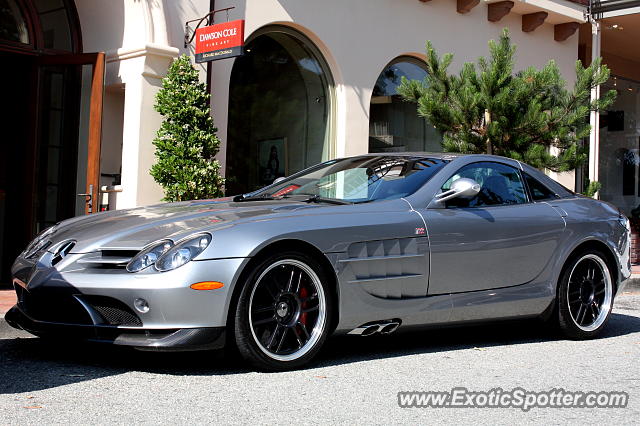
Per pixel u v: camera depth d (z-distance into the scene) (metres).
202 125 8.09
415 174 4.78
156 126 8.28
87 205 8.05
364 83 10.80
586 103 9.18
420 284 4.41
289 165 10.22
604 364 4.35
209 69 8.88
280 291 3.92
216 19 9.09
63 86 8.36
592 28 13.76
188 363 4.05
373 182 4.77
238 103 9.62
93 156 8.05
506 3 12.20
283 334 3.92
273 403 3.25
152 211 4.49
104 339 3.74
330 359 4.30
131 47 8.18
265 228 3.87
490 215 4.79
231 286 3.71
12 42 8.17
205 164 7.91
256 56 9.84
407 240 4.36
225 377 3.73
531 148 8.76
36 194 8.34
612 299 5.46
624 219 5.66
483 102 8.82
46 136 8.38
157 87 8.28
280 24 9.95
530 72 8.89
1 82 8.51
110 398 3.29
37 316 3.99
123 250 3.82
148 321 3.65
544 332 5.57
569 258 5.20
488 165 5.08
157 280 3.63
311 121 10.44
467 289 4.64
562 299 5.15
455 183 4.57
